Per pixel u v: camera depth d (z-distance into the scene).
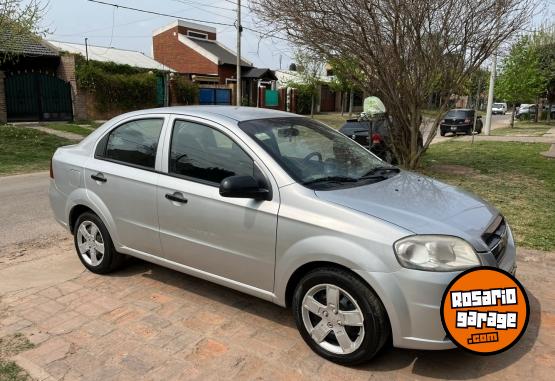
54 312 3.84
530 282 4.41
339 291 3.06
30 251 5.31
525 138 21.69
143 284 4.39
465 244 2.91
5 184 9.55
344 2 8.63
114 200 4.27
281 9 9.10
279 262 3.29
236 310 3.88
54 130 18.58
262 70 39.34
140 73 26.59
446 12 8.88
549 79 34.38
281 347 3.34
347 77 10.23
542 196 8.22
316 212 3.13
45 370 3.06
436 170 11.28
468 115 24.95
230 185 3.22
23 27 14.05
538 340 3.42
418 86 9.54
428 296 2.79
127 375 3.02
